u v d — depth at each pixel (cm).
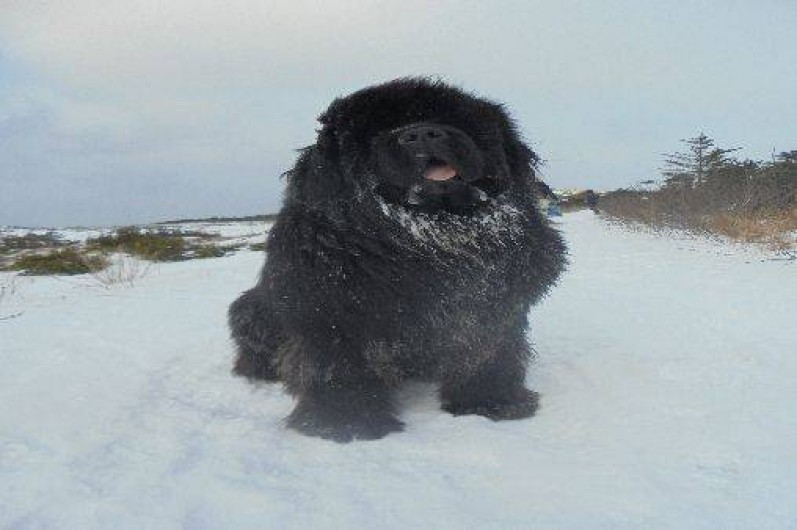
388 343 151
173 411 169
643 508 111
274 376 196
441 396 175
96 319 294
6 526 107
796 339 223
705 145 940
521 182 158
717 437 140
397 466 133
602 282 376
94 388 185
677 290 338
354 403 153
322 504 115
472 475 127
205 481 124
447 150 139
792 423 147
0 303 392
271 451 141
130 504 114
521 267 154
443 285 147
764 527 105
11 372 200
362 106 150
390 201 145
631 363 201
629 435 145
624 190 1363
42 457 135
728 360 199
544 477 125
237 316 201
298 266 149
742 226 609
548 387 185
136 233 892
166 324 279
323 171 147
